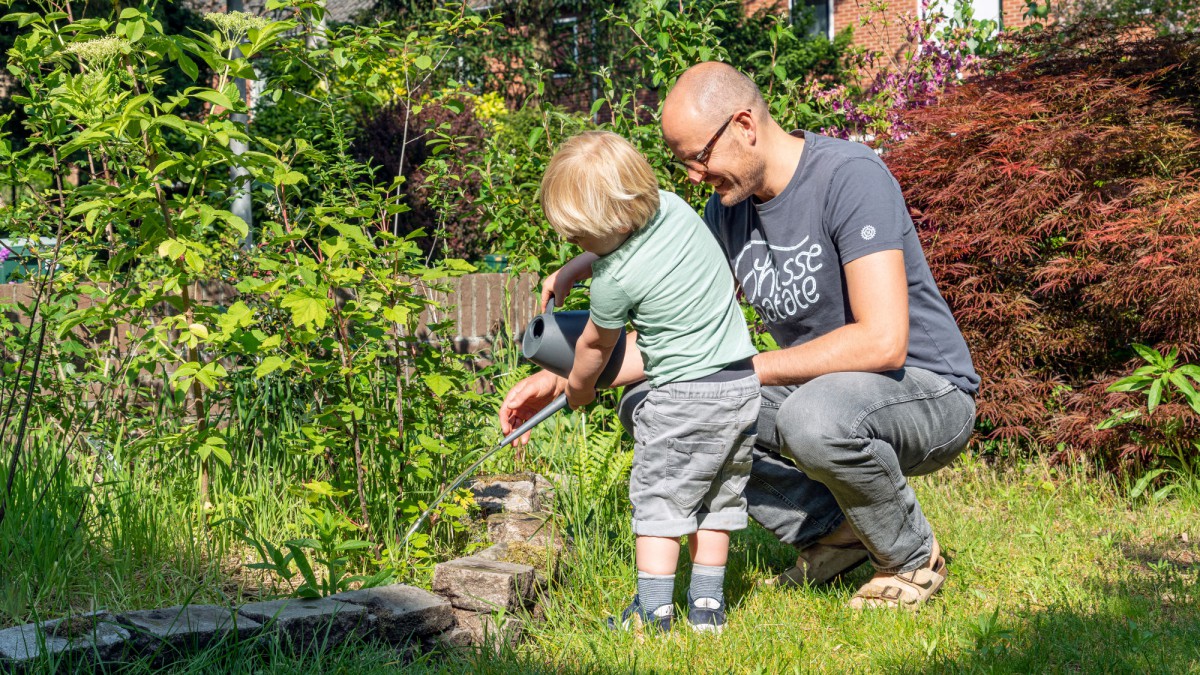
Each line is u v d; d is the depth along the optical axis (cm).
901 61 1060
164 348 344
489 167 514
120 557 307
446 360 418
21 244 469
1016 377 507
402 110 1137
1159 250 459
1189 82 562
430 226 1059
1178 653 255
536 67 538
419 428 359
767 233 300
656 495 273
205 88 321
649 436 275
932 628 274
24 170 423
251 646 229
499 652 265
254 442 416
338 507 337
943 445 300
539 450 466
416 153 1159
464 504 343
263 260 311
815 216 287
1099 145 492
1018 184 507
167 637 222
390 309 310
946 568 337
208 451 329
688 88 280
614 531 364
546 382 311
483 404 400
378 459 355
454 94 499
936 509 427
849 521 295
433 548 342
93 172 398
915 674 248
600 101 521
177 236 323
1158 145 496
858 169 282
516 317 644
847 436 273
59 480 324
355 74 409
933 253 515
